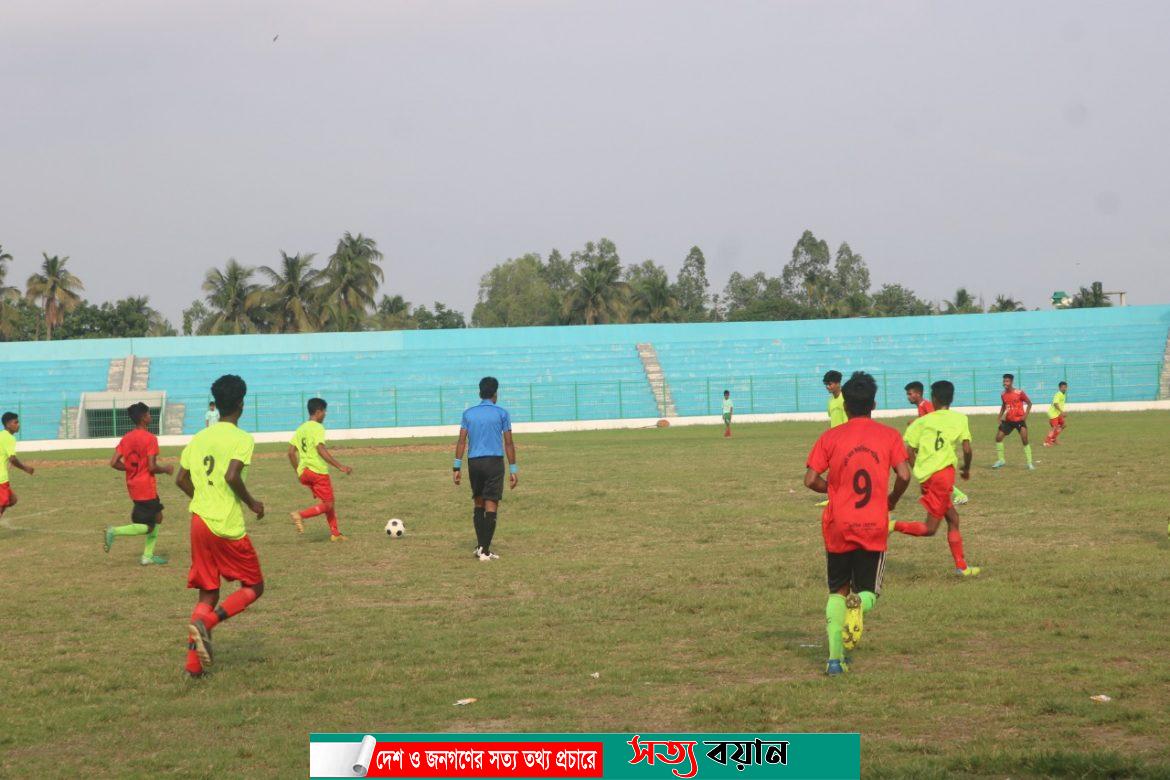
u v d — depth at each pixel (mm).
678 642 8547
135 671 8016
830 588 7570
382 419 62562
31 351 66375
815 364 69438
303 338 68125
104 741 6309
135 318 101062
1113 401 61219
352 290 90250
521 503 19312
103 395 57906
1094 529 14234
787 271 131250
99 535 17094
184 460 8195
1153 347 69125
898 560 12258
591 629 9102
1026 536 13875
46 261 91750
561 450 36188
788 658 7891
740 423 58406
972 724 6145
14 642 9188
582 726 6371
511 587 11320
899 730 6086
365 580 12008
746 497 19672
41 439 58812
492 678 7562
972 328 71125
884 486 7484
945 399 11172
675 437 44250
